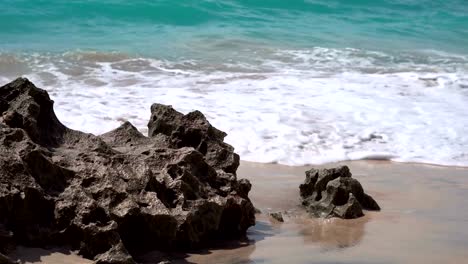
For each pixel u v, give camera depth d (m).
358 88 17.55
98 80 17.28
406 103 16.36
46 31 23.33
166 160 8.12
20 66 18.44
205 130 8.96
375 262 7.60
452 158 12.98
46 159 7.14
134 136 8.89
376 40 25.08
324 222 9.16
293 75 18.62
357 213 9.38
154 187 7.59
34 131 7.83
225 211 8.22
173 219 7.27
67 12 25.53
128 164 7.64
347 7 30.48
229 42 22.70
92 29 24.06
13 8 25.25
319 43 23.52
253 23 26.22
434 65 21.41
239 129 13.55
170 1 27.11
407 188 11.02
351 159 12.69
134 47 21.36
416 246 8.20
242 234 8.47
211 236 8.09
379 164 12.51
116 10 26.22
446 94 17.52
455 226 9.08
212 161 8.78
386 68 20.47
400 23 28.88
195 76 18.03
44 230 6.83
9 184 6.74
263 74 18.55
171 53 20.73
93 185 7.22
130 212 7.03
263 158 12.33
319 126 14.12
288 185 10.86
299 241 8.29
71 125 13.31
